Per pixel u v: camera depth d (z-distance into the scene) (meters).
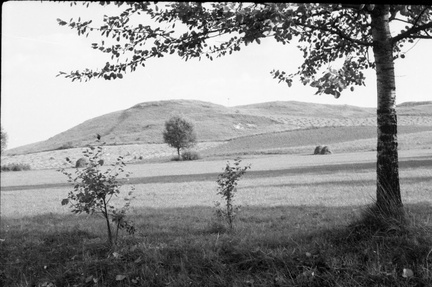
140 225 12.96
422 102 160.88
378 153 7.52
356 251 6.73
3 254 8.89
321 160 54.66
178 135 103.06
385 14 7.42
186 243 8.32
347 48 8.93
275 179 30.97
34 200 26.28
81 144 185.00
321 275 6.16
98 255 7.96
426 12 7.82
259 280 6.25
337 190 21.44
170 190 27.52
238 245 7.43
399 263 6.20
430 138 76.00
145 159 95.31
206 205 18.72
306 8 6.27
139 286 6.66
